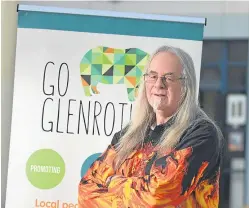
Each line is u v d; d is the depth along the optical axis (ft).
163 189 10.96
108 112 11.39
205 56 13.92
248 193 13.94
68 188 11.33
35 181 11.31
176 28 11.41
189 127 11.23
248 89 13.97
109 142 11.35
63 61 11.37
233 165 14.06
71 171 11.34
